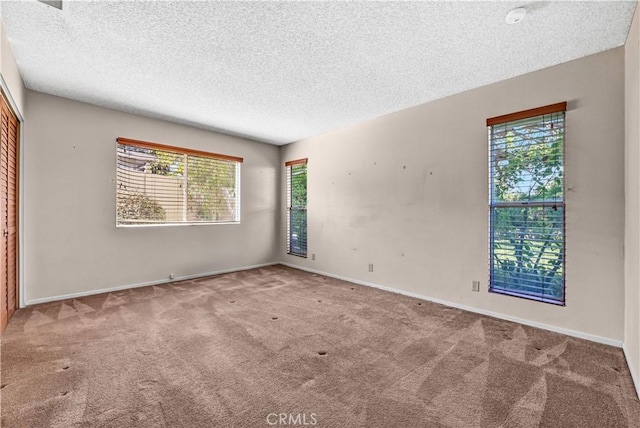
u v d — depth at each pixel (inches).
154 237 168.2
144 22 82.9
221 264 198.5
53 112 135.3
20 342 95.0
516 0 74.0
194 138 183.6
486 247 123.2
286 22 82.6
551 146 108.3
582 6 76.4
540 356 88.0
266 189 223.8
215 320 115.3
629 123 87.0
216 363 83.1
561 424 60.4
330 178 192.1
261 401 66.9
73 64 106.9
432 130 140.5
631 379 76.0
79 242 143.3
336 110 153.6
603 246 97.4
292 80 119.2
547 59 102.7
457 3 75.0
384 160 161.2
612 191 95.7
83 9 77.4
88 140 145.2
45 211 133.9
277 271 205.9
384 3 74.9
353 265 177.8
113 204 153.2
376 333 104.2
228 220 203.9
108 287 152.3
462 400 67.7
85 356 86.4
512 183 117.7
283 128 186.5
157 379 75.0
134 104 145.7
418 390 71.4
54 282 136.6
